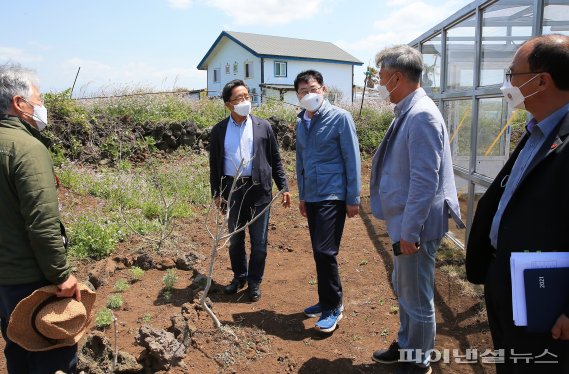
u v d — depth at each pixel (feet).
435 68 21.24
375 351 10.93
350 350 11.19
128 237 18.21
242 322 12.42
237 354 10.90
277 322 12.58
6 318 8.60
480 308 13.07
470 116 16.75
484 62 15.34
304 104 11.61
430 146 8.57
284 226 21.27
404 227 8.84
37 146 7.66
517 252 6.28
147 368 10.14
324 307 12.05
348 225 21.25
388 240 19.02
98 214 19.89
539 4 11.26
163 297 13.61
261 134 13.88
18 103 7.84
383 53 9.34
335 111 11.80
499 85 14.11
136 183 24.63
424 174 8.59
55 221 7.71
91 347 9.93
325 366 10.53
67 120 28.55
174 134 31.81
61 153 27.02
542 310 6.15
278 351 11.15
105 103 33.45
